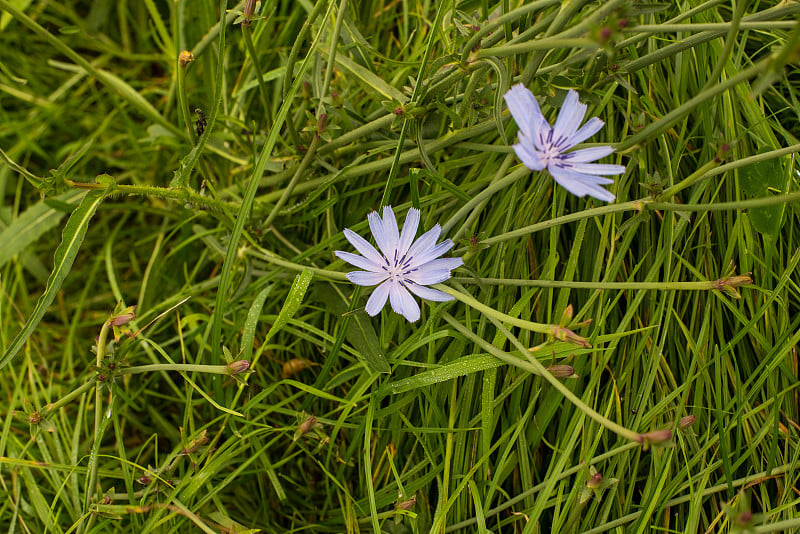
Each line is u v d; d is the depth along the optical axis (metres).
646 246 0.31
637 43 0.29
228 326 0.34
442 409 0.30
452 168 0.32
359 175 0.31
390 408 0.29
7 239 0.35
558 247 0.31
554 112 0.31
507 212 0.30
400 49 0.36
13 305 0.37
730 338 0.31
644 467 0.30
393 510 0.29
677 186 0.25
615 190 0.30
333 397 0.29
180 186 0.28
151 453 0.35
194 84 0.40
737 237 0.30
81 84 0.43
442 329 0.30
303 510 0.33
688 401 0.30
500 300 0.30
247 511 0.33
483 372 0.30
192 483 0.29
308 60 0.29
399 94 0.30
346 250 0.33
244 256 0.32
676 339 0.30
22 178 0.39
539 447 0.30
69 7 0.43
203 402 0.34
